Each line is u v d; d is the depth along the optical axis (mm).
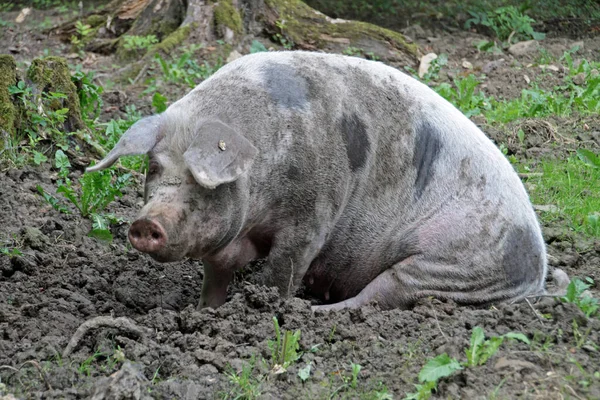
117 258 12484
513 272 11180
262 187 10594
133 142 9984
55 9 30297
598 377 8656
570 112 19500
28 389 8695
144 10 25266
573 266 12680
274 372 9055
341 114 10969
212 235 10172
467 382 8633
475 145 11438
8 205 13523
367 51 24234
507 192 11320
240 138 9805
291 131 10648
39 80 15312
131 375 8352
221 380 8938
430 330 9898
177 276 12289
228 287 12055
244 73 10820
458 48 26031
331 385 8836
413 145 11273
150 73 22516
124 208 14195
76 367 9117
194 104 10531
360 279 11680
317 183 10844
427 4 29656
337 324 10070
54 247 12656
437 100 11664
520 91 21969
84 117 16531
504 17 27312
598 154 17047
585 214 14297
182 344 9680
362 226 11344
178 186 9969
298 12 24984
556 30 28375
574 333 9555
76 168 15102
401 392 8695
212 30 24125
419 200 11281
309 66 11094
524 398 8312
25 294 10977
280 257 11031
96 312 10914
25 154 14867
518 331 9797
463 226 11102
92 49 25156
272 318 10180
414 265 11203
